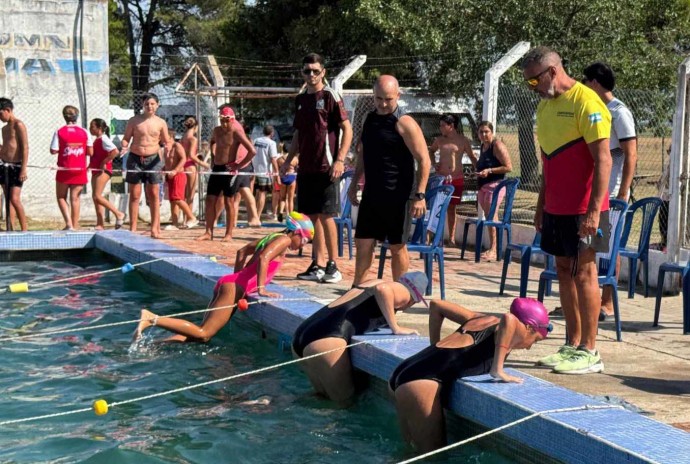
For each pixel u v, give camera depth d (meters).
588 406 4.74
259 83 27.64
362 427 5.67
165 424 5.67
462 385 5.20
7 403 6.04
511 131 13.02
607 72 7.36
